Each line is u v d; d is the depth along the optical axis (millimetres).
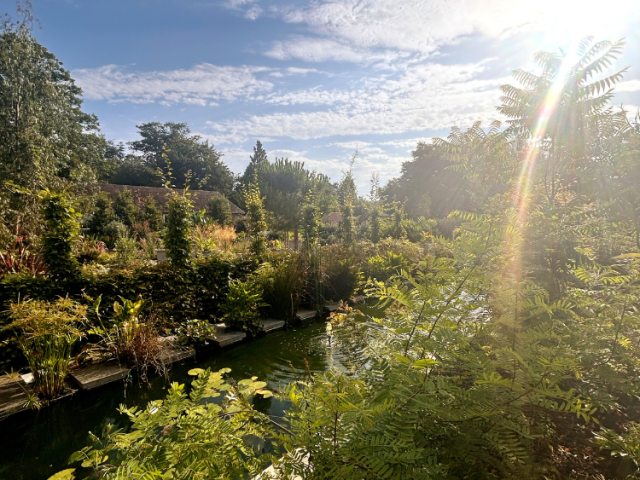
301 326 6230
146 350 4160
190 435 1233
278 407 3242
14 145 11391
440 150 3732
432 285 1579
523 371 1326
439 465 1149
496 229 1706
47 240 4566
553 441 1688
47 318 3508
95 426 3148
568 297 2127
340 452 1124
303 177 12195
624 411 1901
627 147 2506
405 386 1276
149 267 5602
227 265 6570
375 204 15391
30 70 15016
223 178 45500
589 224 2498
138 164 43094
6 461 2688
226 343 5137
